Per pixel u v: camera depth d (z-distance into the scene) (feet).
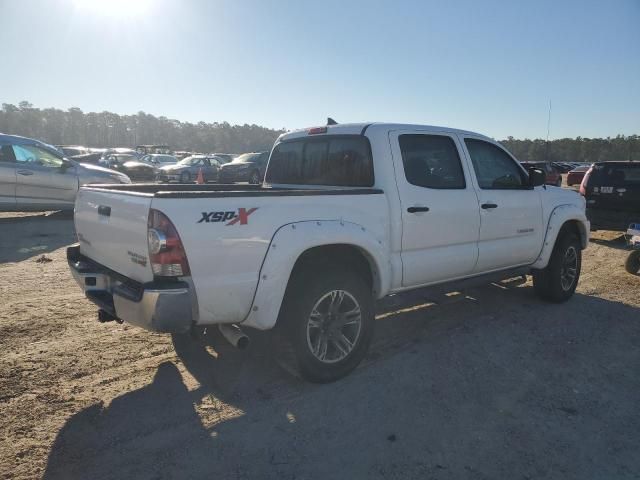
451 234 15.64
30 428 10.51
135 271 11.24
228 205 11.02
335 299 12.75
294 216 12.01
